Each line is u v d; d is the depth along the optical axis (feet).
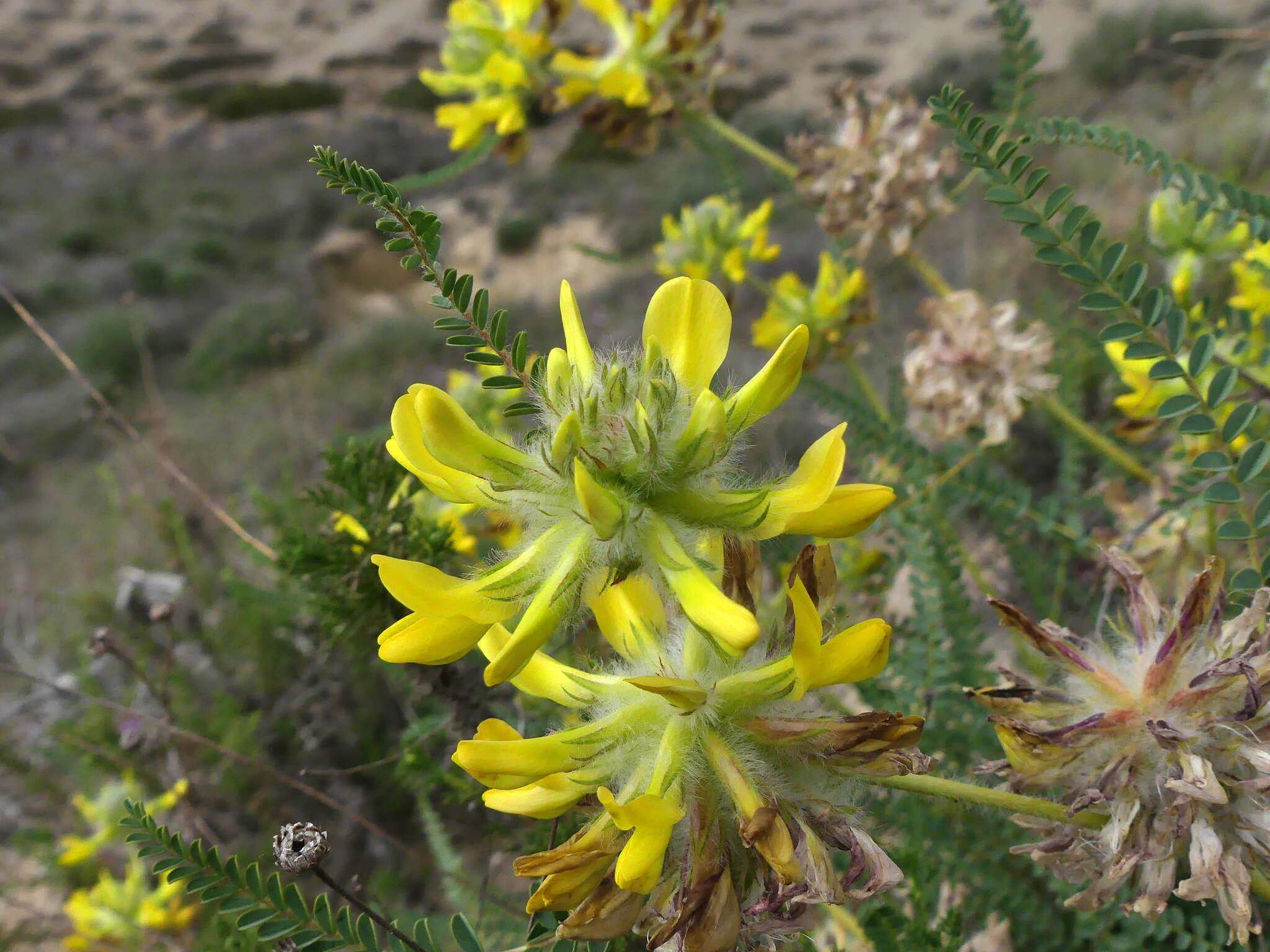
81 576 2.60
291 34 12.04
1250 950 0.61
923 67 6.99
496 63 1.09
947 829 0.71
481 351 0.41
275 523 1.19
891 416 1.15
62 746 1.38
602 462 0.39
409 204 0.39
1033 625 0.49
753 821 0.40
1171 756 0.45
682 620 0.46
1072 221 0.45
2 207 8.54
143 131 10.72
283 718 1.32
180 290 6.66
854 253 1.06
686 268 1.28
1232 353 0.72
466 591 0.40
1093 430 1.05
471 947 0.48
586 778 0.43
